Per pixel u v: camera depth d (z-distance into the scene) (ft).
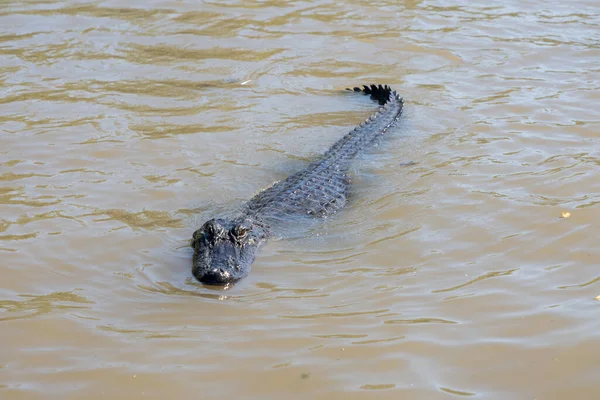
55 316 83.51
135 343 78.89
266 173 124.06
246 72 166.71
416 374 73.36
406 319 82.69
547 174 117.70
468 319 82.38
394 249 98.89
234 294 89.25
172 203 112.57
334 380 72.69
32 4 207.62
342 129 142.00
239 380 73.10
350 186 119.24
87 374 73.92
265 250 100.22
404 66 170.91
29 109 144.66
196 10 204.54
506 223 103.81
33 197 111.75
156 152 128.77
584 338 77.66
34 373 74.02
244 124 141.90
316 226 107.14
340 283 91.09
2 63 167.53
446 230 103.04
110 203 111.24
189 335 80.43
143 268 94.89
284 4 209.36
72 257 96.37
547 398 69.46
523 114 143.02
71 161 124.36
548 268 92.58
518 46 179.93
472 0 213.25
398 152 130.11
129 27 191.21
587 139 130.52
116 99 150.82
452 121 142.20
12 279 90.94
